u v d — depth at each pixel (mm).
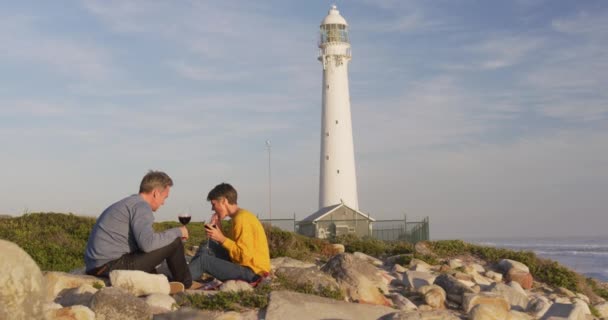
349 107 58625
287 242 16797
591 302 15664
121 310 7762
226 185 10094
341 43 57625
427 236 41688
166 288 9000
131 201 9195
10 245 6723
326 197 57344
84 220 19656
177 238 9414
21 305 6590
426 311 9062
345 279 10508
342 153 57500
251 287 9617
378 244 18797
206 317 8188
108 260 9141
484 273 15562
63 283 8875
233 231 9977
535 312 10953
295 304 8898
